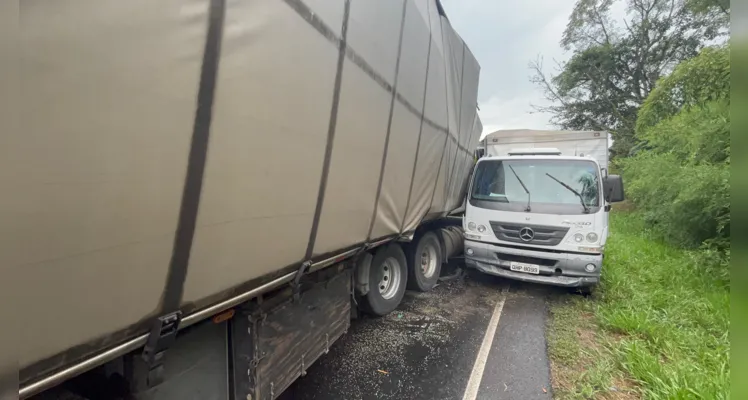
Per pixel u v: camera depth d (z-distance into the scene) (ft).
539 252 14.32
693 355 9.86
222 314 5.65
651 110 26.22
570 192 14.46
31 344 2.71
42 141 2.48
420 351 10.19
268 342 6.45
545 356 10.02
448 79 14.19
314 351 8.12
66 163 2.64
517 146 23.18
